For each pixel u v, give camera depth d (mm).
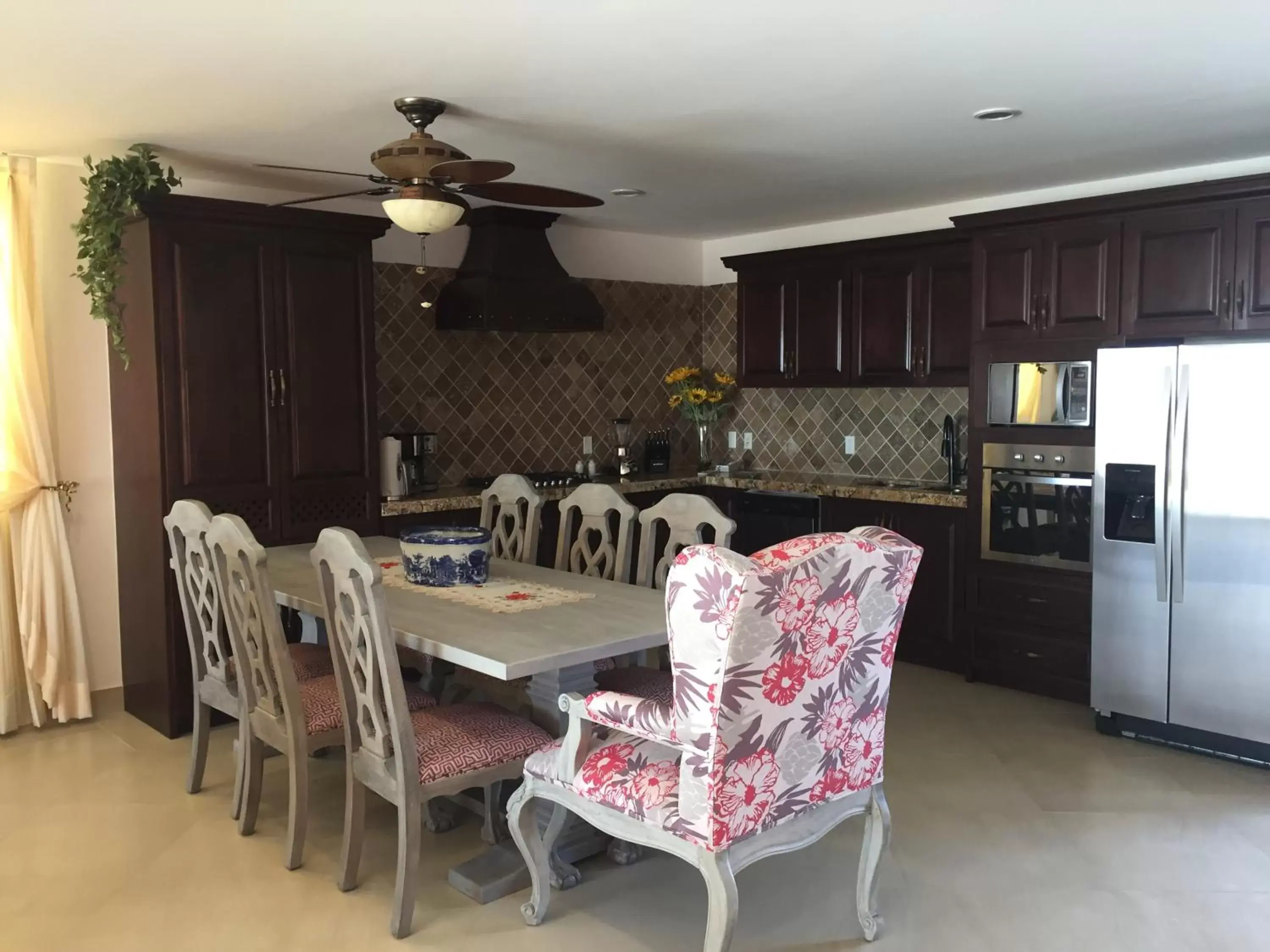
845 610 2207
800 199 5316
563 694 2428
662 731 2186
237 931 2684
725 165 4469
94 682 4613
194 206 4094
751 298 6230
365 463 4719
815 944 2607
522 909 2736
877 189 5035
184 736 4227
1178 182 4625
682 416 6883
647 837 2295
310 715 3047
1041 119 3729
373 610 2490
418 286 5520
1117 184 4828
